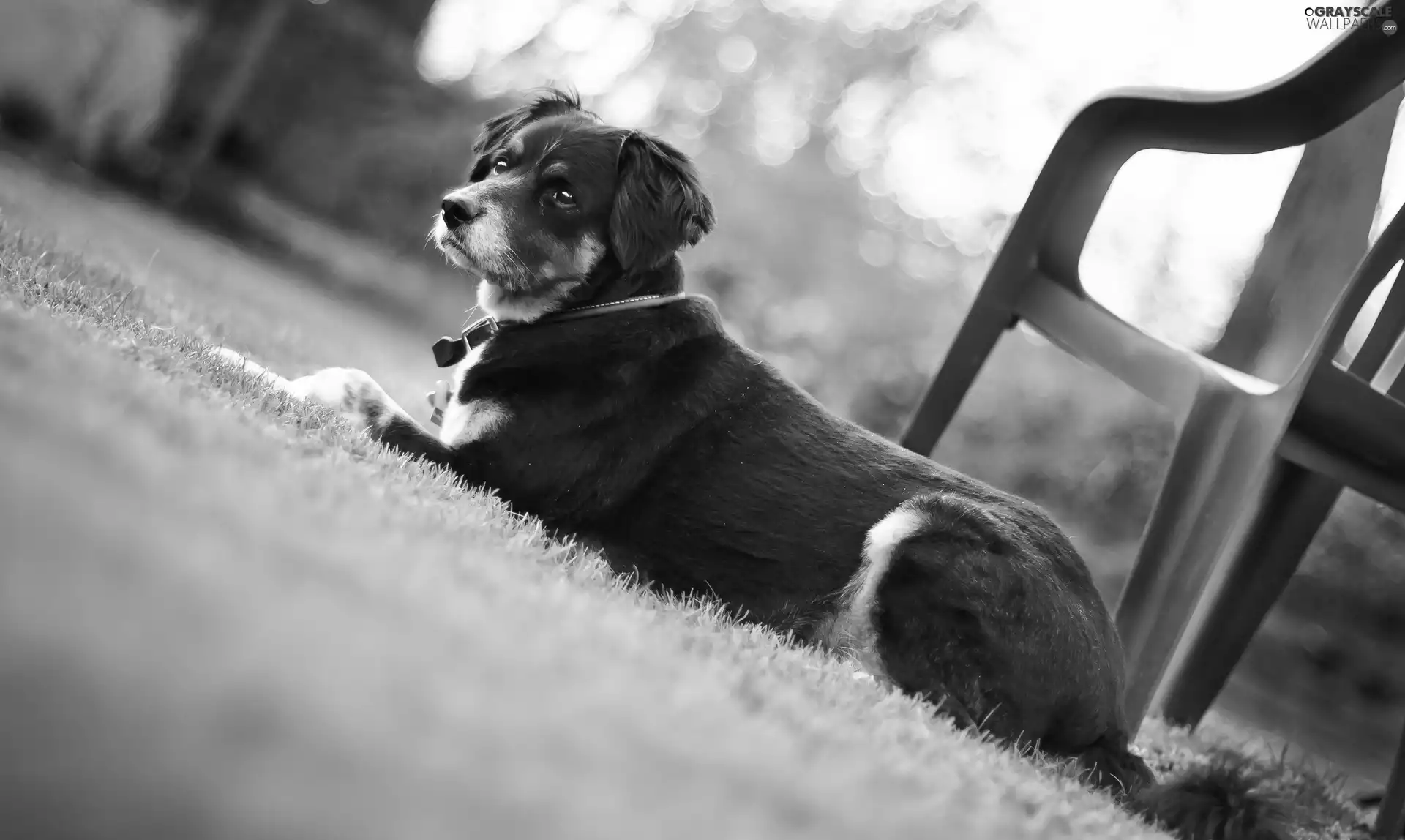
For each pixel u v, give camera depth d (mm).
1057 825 2564
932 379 6039
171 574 1533
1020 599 4035
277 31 19703
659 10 24641
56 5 17281
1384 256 4582
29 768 996
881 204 24344
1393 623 11969
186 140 19344
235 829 1035
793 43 25172
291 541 2059
